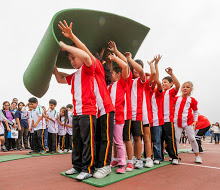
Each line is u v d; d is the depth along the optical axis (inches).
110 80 92.4
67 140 201.2
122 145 88.3
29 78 77.6
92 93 77.5
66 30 69.4
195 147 122.3
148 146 105.6
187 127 125.6
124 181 73.4
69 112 205.6
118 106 90.3
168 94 124.3
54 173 88.0
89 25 84.0
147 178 78.7
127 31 94.0
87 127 75.4
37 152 178.9
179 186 68.0
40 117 174.4
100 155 79.4
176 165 111.0
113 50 94.9
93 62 78.4
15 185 68.1
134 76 112.7
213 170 96.4
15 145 237.0
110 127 80.8
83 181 71.2
